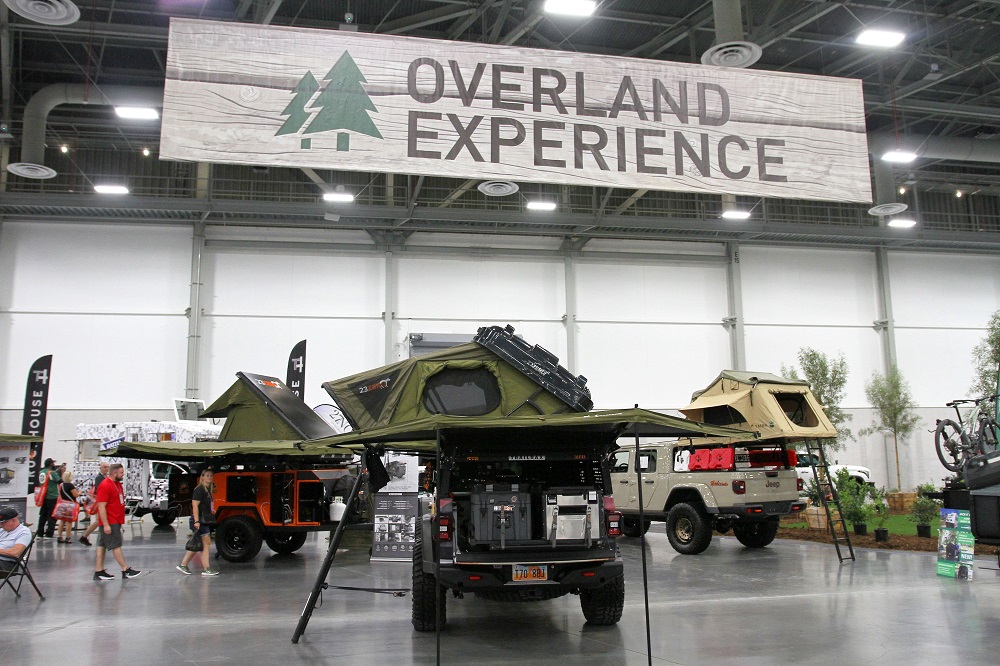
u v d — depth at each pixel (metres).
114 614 7.93
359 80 9.72
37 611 8.12
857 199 10.88
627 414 5.77
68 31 17.94
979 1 18.11
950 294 28.34
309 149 9.52
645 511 13.56
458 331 24.59
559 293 25.39
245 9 16.64
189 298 23.27
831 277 27.36
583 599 7.22
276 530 12.31
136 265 23.23
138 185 23.50
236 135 9.42
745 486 11.83
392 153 9.64
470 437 6.81
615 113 10.28
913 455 26.91
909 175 26.27
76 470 18.98
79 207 21.72
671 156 10.36
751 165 10.61
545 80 10.14
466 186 22.45
